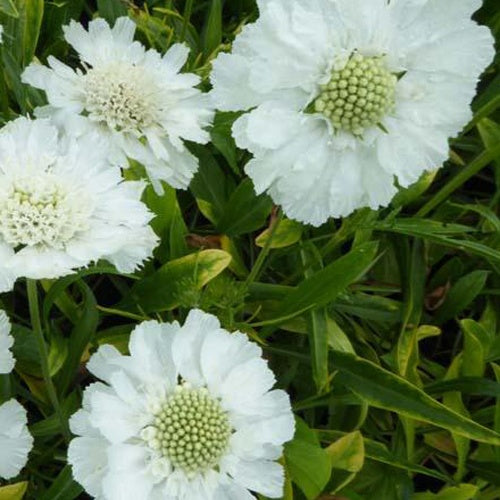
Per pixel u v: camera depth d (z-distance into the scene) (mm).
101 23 481
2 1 474
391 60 407
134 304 488
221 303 472
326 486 469
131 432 400
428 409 471
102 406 393
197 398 408
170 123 472
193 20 582
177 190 532
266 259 521
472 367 502
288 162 407
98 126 468
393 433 510
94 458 400
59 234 395
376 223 488
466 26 401
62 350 470
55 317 505
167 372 410
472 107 540
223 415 410
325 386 486
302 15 394
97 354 408
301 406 493
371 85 404
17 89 482
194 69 530
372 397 477
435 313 540
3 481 459
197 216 542
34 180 398
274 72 396
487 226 545
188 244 501
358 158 413
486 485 511
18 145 406
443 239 486
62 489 443
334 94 406
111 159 462
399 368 503
